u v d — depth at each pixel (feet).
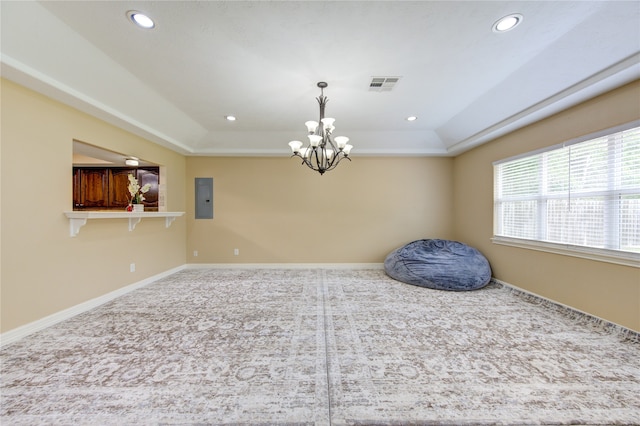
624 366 6.33
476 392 5.49
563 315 9.46
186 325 8.70
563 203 9.87
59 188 8.97
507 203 12.76
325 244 17.33
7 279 7.54
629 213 7.82
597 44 6.86
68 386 5.68
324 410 5.04
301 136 15.56
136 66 8.63
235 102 11.33
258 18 6.44
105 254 10.94
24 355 6.87
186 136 14.70
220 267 17.28
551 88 8.73
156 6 6.08
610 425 4.67
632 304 7.61
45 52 7.14
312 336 7.95
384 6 6.05
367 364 6.50
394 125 14.14
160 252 14.65
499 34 7.00
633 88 7.54
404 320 9.10
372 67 8.62
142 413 4.97
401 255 14.62
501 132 12.25
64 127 9.14
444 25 6.66
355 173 17.30
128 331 8.25
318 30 6.87
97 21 6.57
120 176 18.62
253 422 4.77
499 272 13.10
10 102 7.61
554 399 5.27
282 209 17.31
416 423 4.75
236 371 6.23
